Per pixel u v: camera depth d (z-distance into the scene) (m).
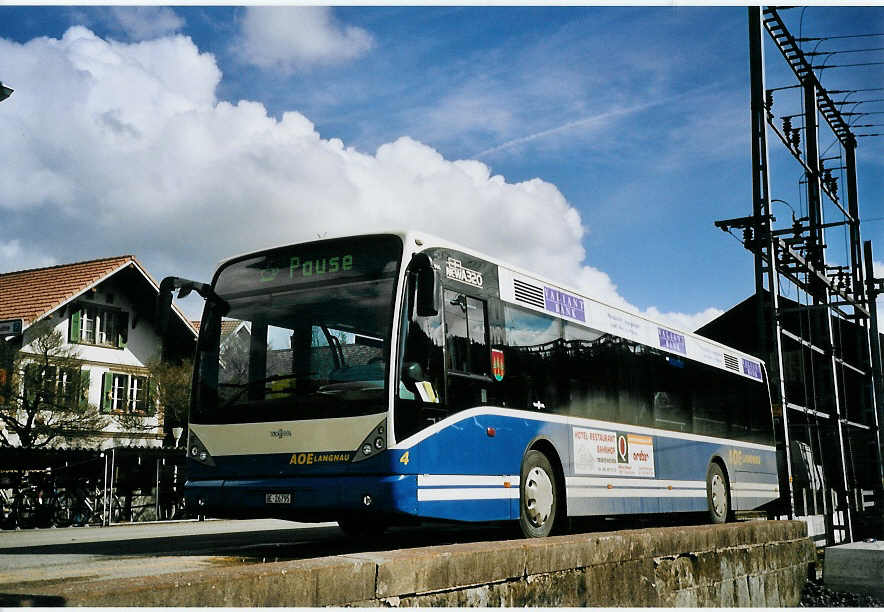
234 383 9.88
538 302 12.14
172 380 32.53
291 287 10.01
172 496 29.61
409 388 9.30
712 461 16.94
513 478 10.72
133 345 36.22
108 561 8.64
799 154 21.55
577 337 12.93
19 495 25.83
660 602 9.71
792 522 13.71
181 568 7.96
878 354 26.05
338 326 9.59
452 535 13.34
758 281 19.75
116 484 28.47
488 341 10.80
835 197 25.19
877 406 25.75
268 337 9.89
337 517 9.77
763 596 12.26
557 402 12.01
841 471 23.11
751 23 19.86
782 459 19.56
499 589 7.27
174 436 31.12
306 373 9.56
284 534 13.95
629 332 14.62
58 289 34.06
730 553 11.54
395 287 9.52
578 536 9.08
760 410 19.89
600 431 12.97
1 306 33.81
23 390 27.80
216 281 10.46
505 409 10.80
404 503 8.95
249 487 9.40
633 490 13.66
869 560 13.41
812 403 22.44
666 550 10.03
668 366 15.79
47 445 29.02
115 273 35.22
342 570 5.87
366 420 9.12
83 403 28.83
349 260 9.86
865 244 27.05
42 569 7.86
